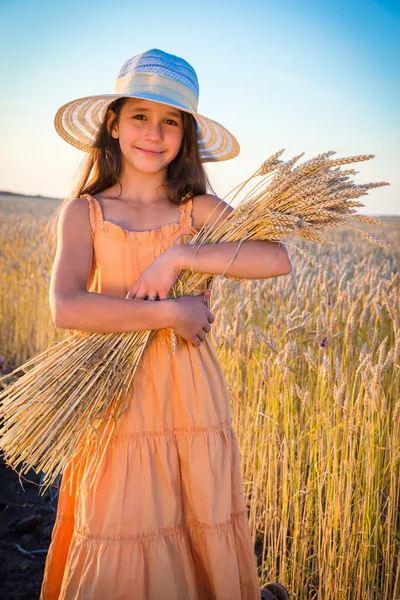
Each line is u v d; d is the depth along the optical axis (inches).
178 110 78.9
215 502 72.3
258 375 121.4
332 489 95.0
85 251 76.5
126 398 72.0
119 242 76.2
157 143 77.9
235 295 154.1
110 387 71.9
